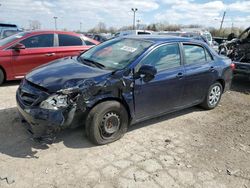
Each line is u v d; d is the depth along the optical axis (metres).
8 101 5.23
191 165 3.41
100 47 4.68
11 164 3.12
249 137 4.38
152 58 4.07
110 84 3.53
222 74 5.45
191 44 4.82
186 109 5.54
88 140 3.79
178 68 4.46
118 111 3.71
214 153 3.77
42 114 3.11
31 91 3.38
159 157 3.53
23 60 6.57
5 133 3.83
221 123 4.92
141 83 3.85
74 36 7.48
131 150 3.65
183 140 4.09
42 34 6.91
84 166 3.19
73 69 3.77
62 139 3.78
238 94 7.15
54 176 2.97
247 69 7.50
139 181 2.99
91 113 3.48
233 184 3.11
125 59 3.96
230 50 8.59
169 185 2.97
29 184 2.81
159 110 4.34
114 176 3.04
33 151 3.42
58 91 3.20
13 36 6.95
